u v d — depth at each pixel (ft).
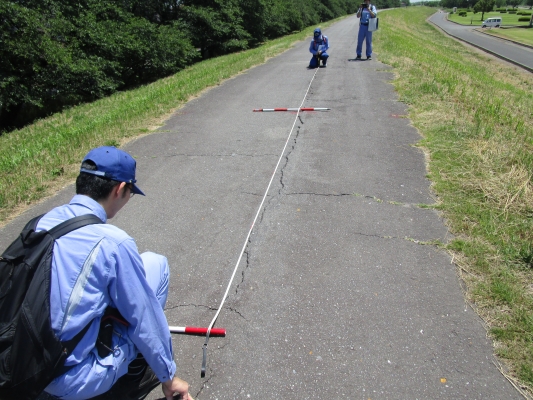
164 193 15.69
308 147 19.81
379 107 26.16
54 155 19.58
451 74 37.17
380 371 8.18
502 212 12.96
